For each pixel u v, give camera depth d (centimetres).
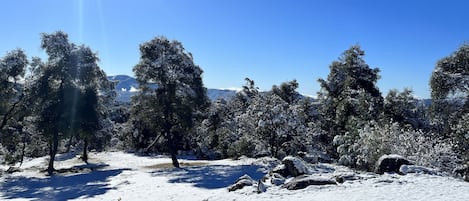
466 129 2217
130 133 5356
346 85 3762
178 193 1622
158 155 4994
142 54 3120
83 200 1614
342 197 1126
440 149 1947
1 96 2897
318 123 3791
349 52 3950
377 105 3447
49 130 2822
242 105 5147
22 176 2681
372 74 3900
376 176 1432
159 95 3070
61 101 2856
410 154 2000
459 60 3203
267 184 1444
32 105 2902
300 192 1234
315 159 2666
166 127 3152
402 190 1180
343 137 2770
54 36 2916
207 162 3319
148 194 1644
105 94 3488
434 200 1046
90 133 2989
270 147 3052
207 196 1445
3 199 1802
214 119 4481
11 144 3177
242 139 3253
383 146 2072
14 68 2877
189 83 3178
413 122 3406
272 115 2866
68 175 2672
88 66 2941
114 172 2673
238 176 2145
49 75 2878
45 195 1856
